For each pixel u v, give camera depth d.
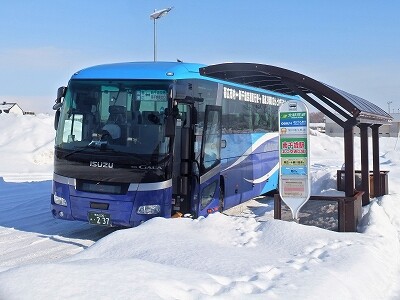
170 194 9.34
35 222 11.52
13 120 33.81
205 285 4.75
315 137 47.81
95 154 9.38
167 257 6.33
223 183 11.62
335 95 9.19
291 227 8.05
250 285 5.03
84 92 9.85
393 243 8.62
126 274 4.51
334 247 7.32
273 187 15.81
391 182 17.31
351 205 9.23
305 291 5.07
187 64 10.42
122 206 9.14
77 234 10.32
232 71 9.77
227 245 7.39
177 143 9.97
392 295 6.28
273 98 15.54
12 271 4.30
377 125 14.09
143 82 9.55
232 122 12.17
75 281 4.16
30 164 26.30
